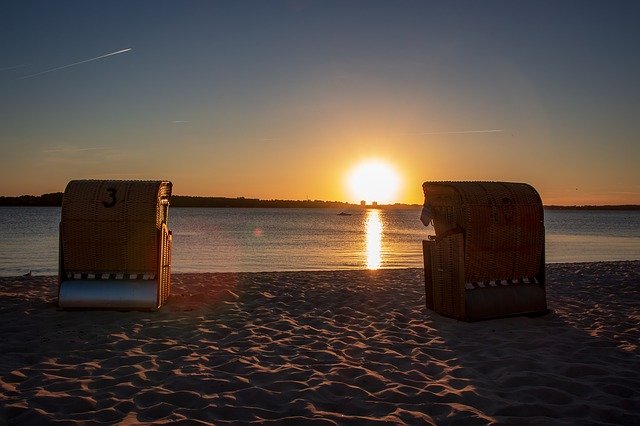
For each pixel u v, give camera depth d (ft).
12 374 18.13
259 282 41.27
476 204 27.07
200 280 41.86
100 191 29.07
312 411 15.29
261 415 15.01
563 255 96.43
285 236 172.96
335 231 220.23
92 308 28.66
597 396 16.30
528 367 19.39
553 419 14.70
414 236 180.34
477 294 27.43
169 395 16.31
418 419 14.66
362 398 16.44
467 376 18.61
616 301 33.14
